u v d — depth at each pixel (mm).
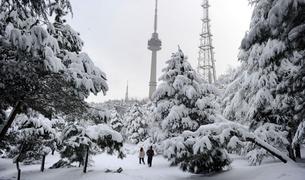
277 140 13852
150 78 146500
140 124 48000
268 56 8172
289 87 8586
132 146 44469
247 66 15953
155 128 18953
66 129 15516
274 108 13289
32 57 6848
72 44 10227
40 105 8781
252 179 10672
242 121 18156
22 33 6520
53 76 8195
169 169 17156
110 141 15055
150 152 19922
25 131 17391
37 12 6879
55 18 10008
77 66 8758
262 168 11625
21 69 6641
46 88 8250
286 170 10102
